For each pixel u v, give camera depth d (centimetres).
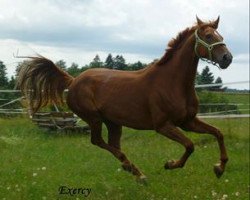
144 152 1359
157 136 1675
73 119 1741
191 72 850
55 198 835
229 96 3008
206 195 881
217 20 855
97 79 949
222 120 1955
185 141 839
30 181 944
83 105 960
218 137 866
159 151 1380
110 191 884
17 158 1195
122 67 1555
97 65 1569
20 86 1009
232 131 1655
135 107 885
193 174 1075
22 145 1423
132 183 952
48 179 966
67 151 1343
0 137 1465
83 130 1742
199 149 1420
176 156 1304
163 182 981
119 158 958
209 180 1012
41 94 1010
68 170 1073
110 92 917
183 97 851
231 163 1227
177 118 855
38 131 1753
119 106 902
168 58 866
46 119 1745
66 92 1026
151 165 1164
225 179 1027
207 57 832
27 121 1925
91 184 944
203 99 2520
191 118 872
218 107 2522
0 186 890
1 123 1897
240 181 1027
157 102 857
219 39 824
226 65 812
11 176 982
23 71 1005
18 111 2091
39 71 1004
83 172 1064
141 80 887
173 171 1098
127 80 905
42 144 1466
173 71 855
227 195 886
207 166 1164
